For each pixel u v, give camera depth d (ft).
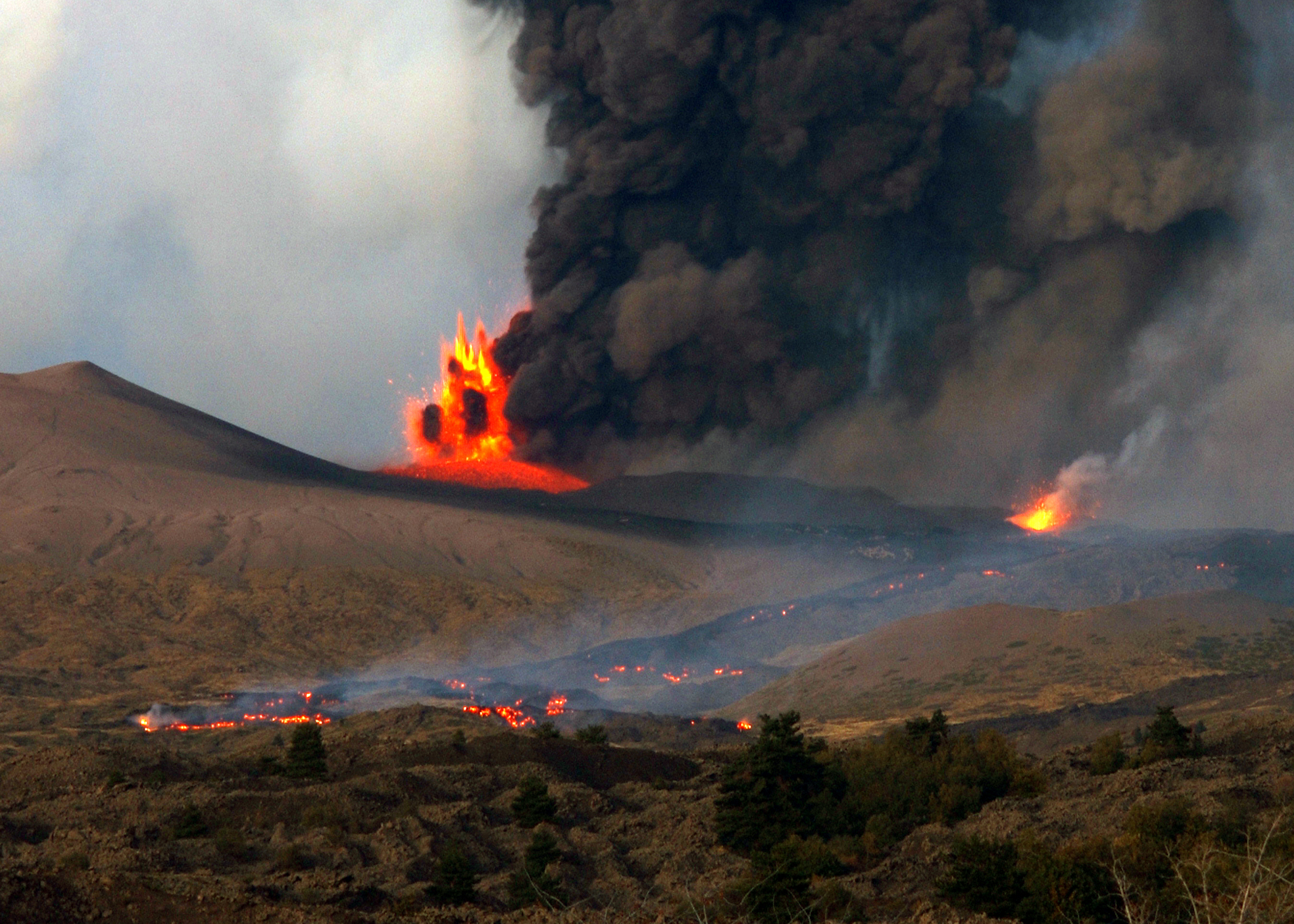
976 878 172.24
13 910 140.87
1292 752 275.80
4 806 262.26
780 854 221.46
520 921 168.76
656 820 275.59
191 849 216.13
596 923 164.55
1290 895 89.61
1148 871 170.91
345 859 222.69
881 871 208.74
